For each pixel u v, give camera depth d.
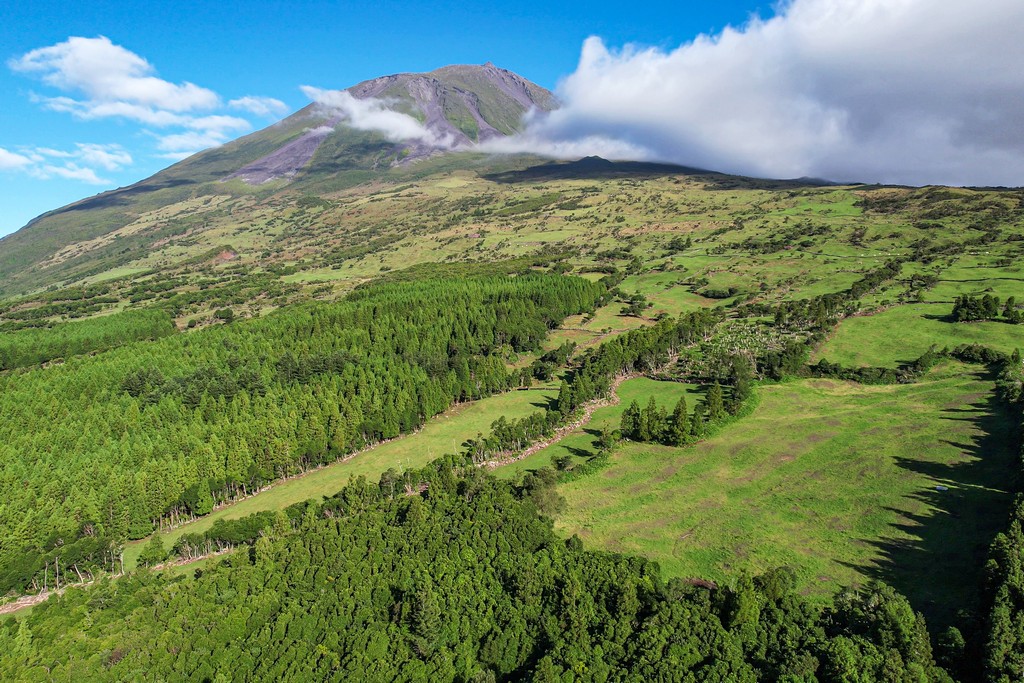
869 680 57.09
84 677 73.88
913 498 94.31
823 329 178.62
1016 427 109.75
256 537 107.88
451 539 92.56
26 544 106.75
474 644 74.62
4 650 77.88
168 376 177.75
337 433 142.38
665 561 85.50
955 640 61.06
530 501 100.62
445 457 124.00
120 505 114.25
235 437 139.00
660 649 65.50
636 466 117.25
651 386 165.00
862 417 128.88
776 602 71.81
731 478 108.31
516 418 154.75
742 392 143.12
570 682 63.72
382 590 84.25
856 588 75.12
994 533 81.38
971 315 168.12
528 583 79.12
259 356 194.25
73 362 197.00
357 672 70.81
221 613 82.19
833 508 94.62
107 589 90.56
